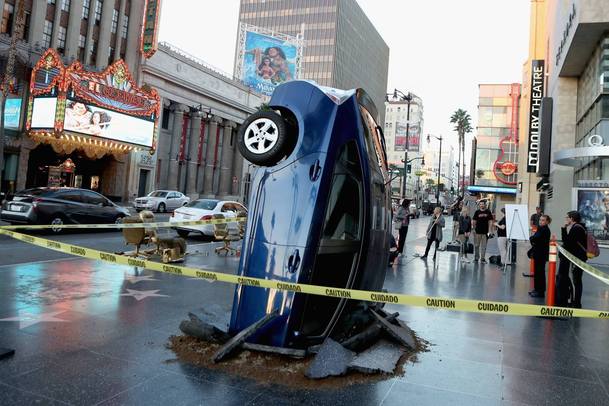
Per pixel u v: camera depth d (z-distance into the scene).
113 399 3.25
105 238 13.88
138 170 41.03
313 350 4.15
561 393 3.78
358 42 126.12
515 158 49.72
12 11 32.00
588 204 14.37
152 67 41.12
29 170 35.41
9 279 7.08
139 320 5.25
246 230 4.35
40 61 31.08
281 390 3.51
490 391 3.76
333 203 4.29
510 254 12.51
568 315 3.62
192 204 16.38
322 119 4.24
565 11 18.08
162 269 4.32
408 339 4.81
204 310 5.15
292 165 4.20
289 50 67.44
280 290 4.04
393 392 3.61
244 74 64.50
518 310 3.68
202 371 3.78
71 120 31.22
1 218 15.93
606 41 15.49
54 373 3.65
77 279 7.39
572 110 20.02
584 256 7.28
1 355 3.89
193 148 46.66
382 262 5.29
